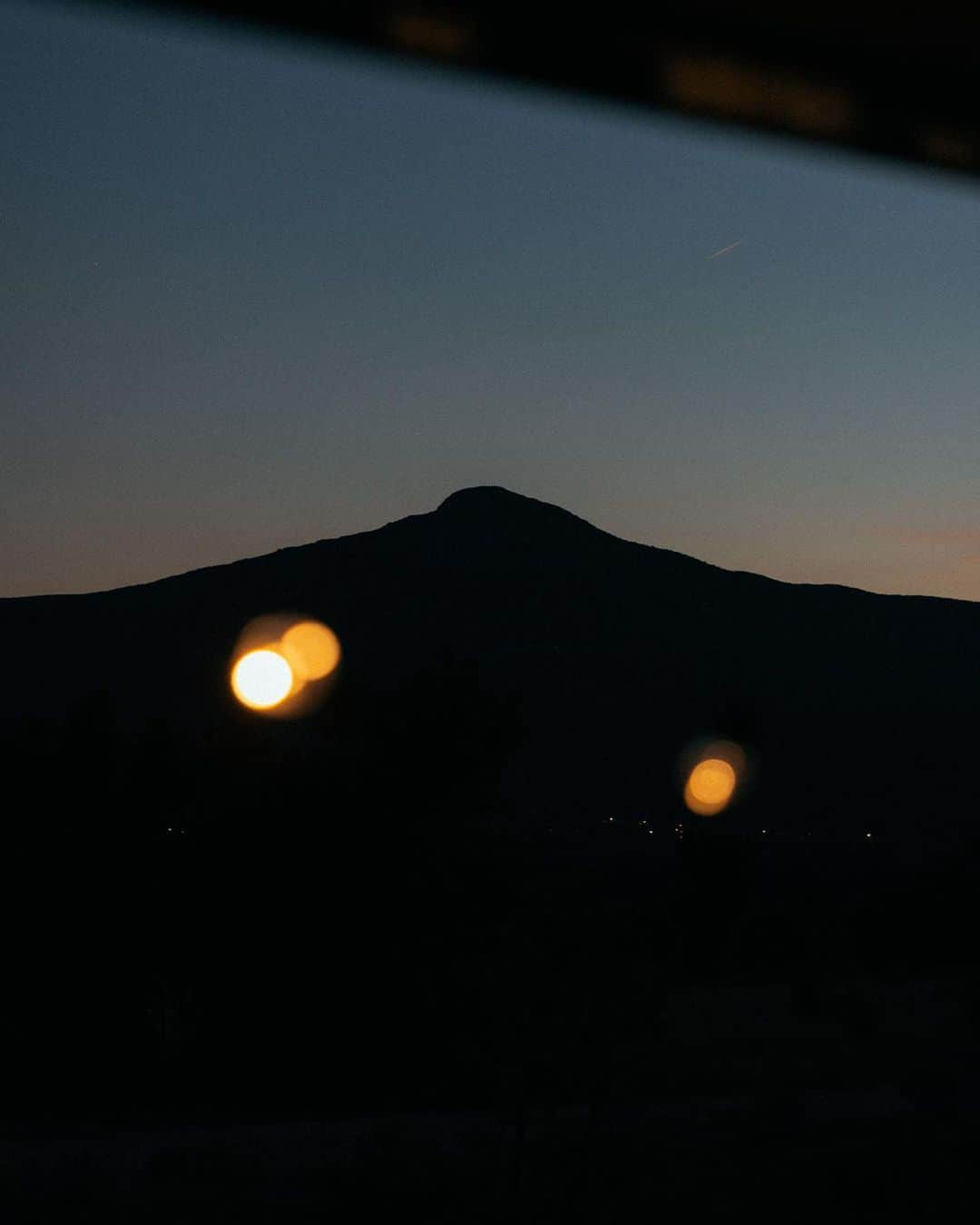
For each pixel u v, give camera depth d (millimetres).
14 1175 22547
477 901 33125
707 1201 19797
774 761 150250
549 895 34062
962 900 49844
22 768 34375
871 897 57438
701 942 46500
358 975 32594
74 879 33625
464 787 35469
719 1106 27562
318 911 33125
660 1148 22984
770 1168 21688
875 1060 33125
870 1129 25516
